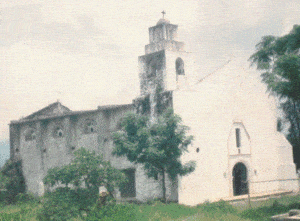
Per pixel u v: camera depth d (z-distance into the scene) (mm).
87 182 17562
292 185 26906
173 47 23641
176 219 15195
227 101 24438
